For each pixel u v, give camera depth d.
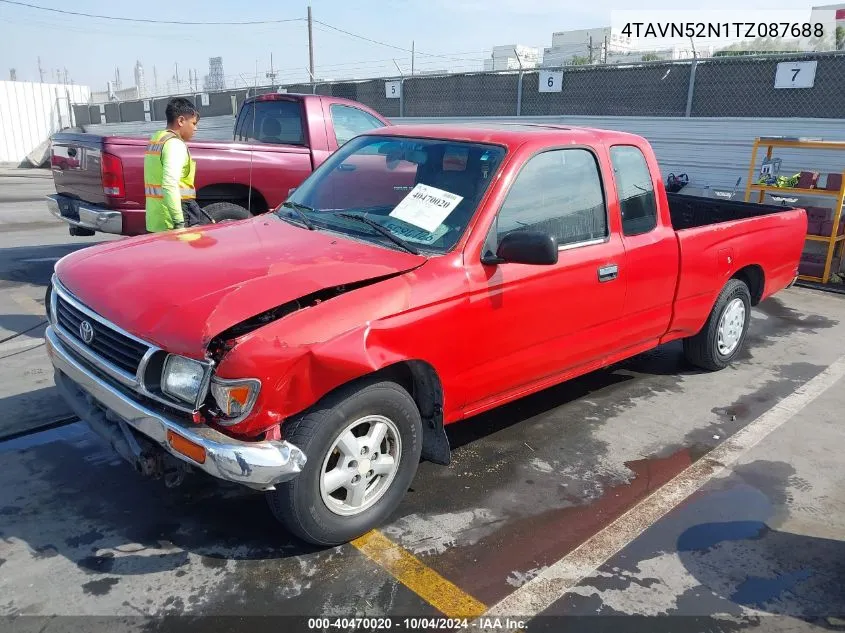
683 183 11.91
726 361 5.73
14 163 25.45
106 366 3.05
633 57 16.73
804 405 5.11
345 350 2.90
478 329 3.50
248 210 7.37
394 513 3.55
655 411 4.92
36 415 4.40
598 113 13.24
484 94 14.92
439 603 2.92
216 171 7.08
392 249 3.50
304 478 2.93
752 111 11.25
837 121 10.29
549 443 4.38
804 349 6.43
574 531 3.46
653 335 4.86
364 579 3.04
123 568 3.05
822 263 9.04
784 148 10.95
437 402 3.49
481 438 4.42
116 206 6.75
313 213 4.09
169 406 2.84
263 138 8.28
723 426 4.71
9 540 3.20
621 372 5.70
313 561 3.15
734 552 3.33
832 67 10.31
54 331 3.57
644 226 4.54
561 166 4.00
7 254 9.09
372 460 3.23
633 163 4.51
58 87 26.30
